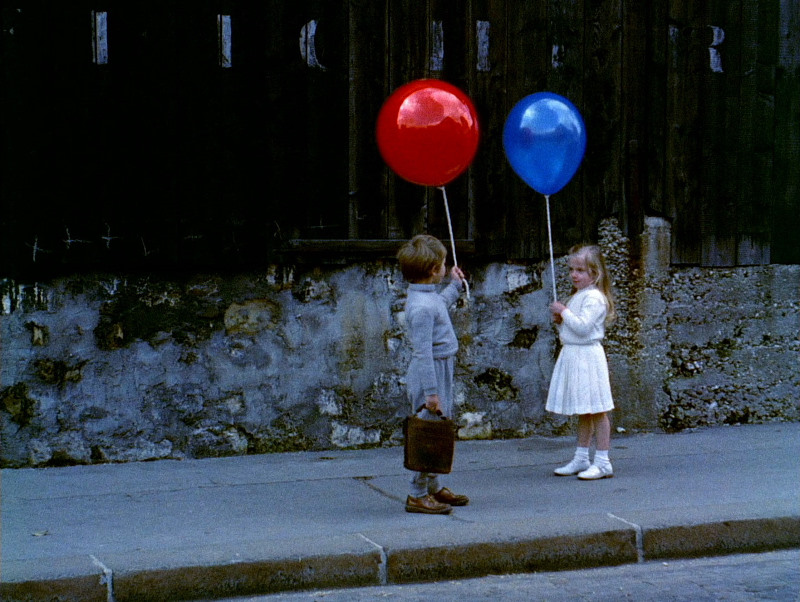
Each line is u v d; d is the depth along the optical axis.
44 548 4.01
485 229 6.27
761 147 6.83
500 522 4.34
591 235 6.50
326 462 5.75
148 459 5.79
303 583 3.90
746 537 4.46
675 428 6.71
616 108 6.50
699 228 6.71
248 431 5.95
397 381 6.18
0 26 5.43
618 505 4.71
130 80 5.62
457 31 6.16
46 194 5.53
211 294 5.85
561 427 6.50
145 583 3.71
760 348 6.85
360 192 6.03
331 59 5.94
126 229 5.65
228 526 4.38
